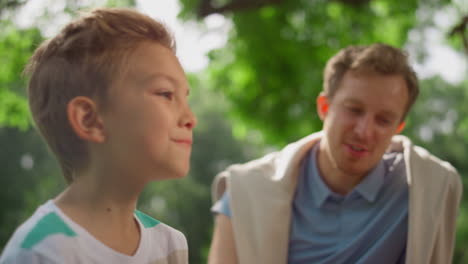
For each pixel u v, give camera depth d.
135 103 0.80
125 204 0.85
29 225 0.78
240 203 1.92
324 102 1.95
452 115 18.88
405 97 1.75
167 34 0.88
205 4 5.86
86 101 0.80
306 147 1.97
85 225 0.82
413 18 7.98
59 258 0.76
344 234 1.81
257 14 7.57
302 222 1.90
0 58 6.14
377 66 1.70
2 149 19.45
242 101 8.17
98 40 0.81
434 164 1.86
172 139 0.82
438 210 1.77
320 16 7.37
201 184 25.30
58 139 0.84
